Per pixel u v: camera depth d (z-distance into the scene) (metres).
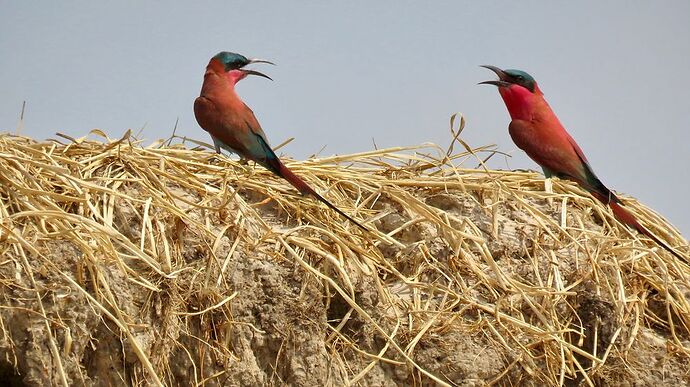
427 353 10.53
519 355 10.65
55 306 9.23
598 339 11.09
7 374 9.24
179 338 9.77
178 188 11.05
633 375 10.98
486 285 11.05
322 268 10.56
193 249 10.20
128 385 9.45
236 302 10.06
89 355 9.41
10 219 9.38
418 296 10.77
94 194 10.24
